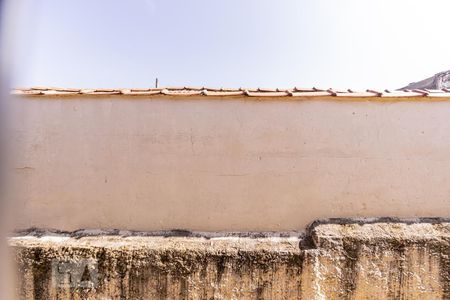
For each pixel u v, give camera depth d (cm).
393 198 286
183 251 259
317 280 257
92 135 290
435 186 286
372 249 260
